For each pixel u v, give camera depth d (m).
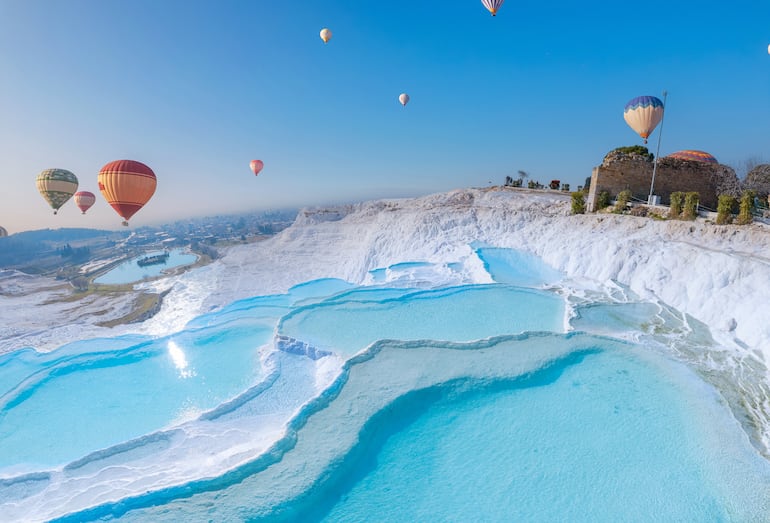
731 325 10.93
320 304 14.66
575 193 28.14
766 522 5.16
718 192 27.06
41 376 11.98
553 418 7.59
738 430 6.89
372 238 39.31
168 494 5.72
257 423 8.16
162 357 12.91
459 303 14.61
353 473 6.37
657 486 5.91
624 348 10.06
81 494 6.29
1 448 8.98
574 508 5.63
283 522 5.38
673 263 15.05
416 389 8.23
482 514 5.60
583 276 18.31
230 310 18.12
